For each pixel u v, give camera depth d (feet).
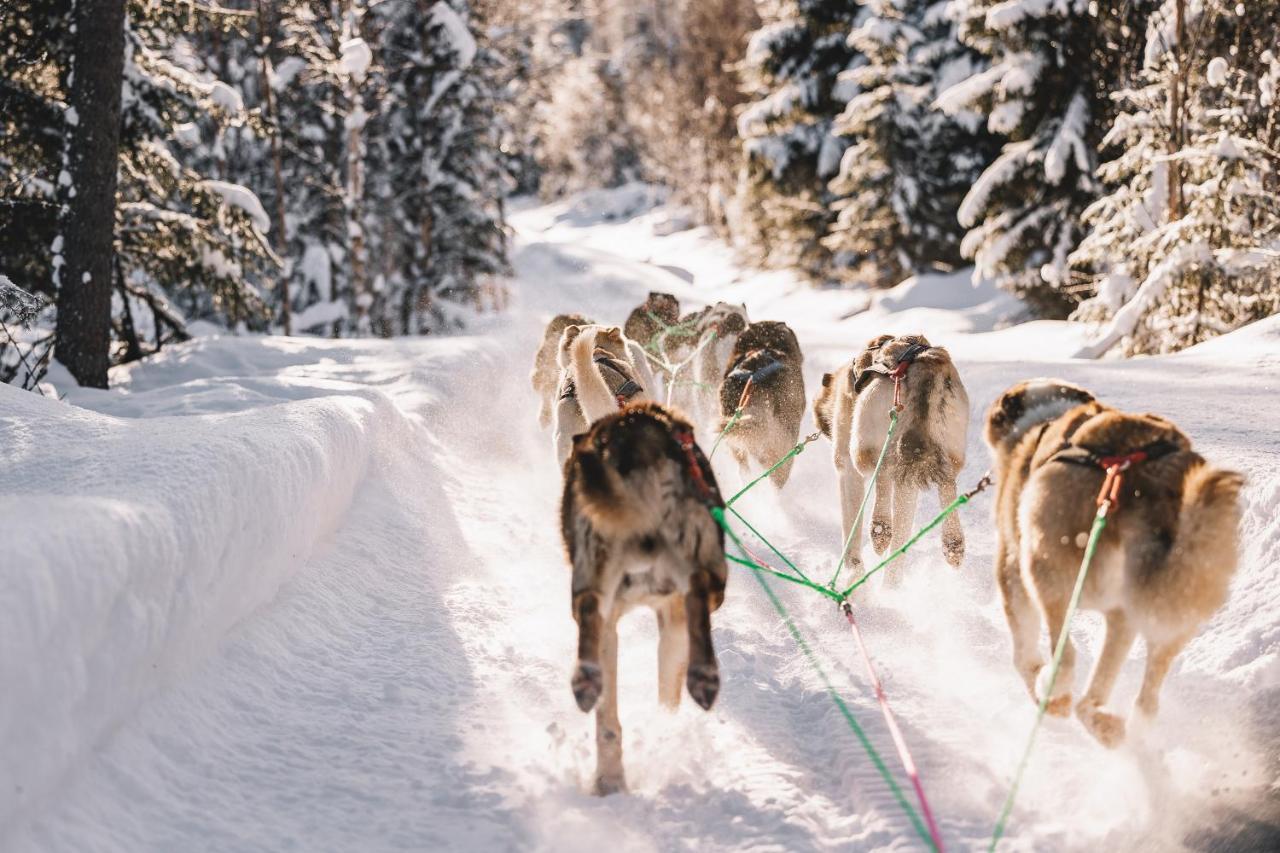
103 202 39.47
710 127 183.11
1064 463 13.74
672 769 15.12
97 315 39.73
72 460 17.98
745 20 172.65
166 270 48.65
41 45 41.70
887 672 18.72
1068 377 39.27
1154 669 13.14
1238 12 51.42
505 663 19.49
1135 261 57.11
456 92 89.45
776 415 29.32
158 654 14.60
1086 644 19.03
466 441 37.96
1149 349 53.98
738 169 157.28
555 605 23.09
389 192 88.94
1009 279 81.00
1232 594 18.63
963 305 92.73
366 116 71.61
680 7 251.60
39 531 13.04
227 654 16.98
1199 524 12.32
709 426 36.14
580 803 14.07
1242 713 15.25
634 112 269.44
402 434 32.73
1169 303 51.85
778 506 30.86
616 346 29.94
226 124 50.49
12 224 42.75
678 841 13.21
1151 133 56.54
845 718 16.81
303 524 21.12
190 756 14.17
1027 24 74.02
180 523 15.71
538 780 14.73
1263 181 50.93
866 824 13.48
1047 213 77.56
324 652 18.84
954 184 103.14
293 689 17.17
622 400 24.91
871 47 101.60
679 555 14.06
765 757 15.61
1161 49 55.57
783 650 20.26
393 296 88.17
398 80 89.71
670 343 40.32
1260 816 12.78
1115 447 13.55
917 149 102.32
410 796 14.28
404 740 15.94
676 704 15.52
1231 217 49.67
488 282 98.53
